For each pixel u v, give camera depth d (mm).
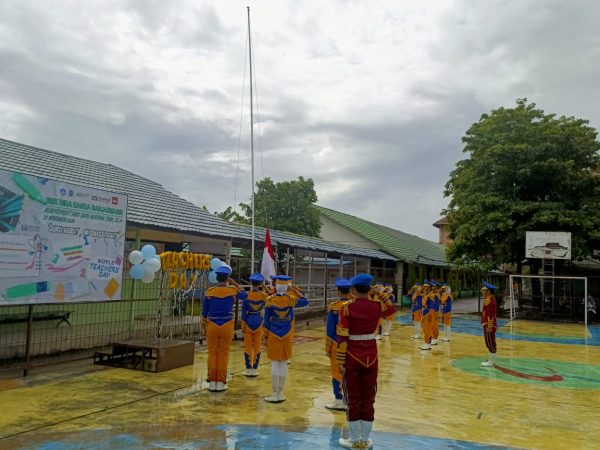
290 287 6957
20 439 4816
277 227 27672
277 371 6609
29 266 7262
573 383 8836
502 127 23859
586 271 27781
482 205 22281
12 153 12070
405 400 7102
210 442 4922
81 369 8078
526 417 6402
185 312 11445
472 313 25781
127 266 11055
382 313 5340
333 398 6906
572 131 22000
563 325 20875
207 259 10062
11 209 7012
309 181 29531
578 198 22328
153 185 16578
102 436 4980
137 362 8500
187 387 7172
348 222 32125
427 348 12273
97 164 15672
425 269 32625
